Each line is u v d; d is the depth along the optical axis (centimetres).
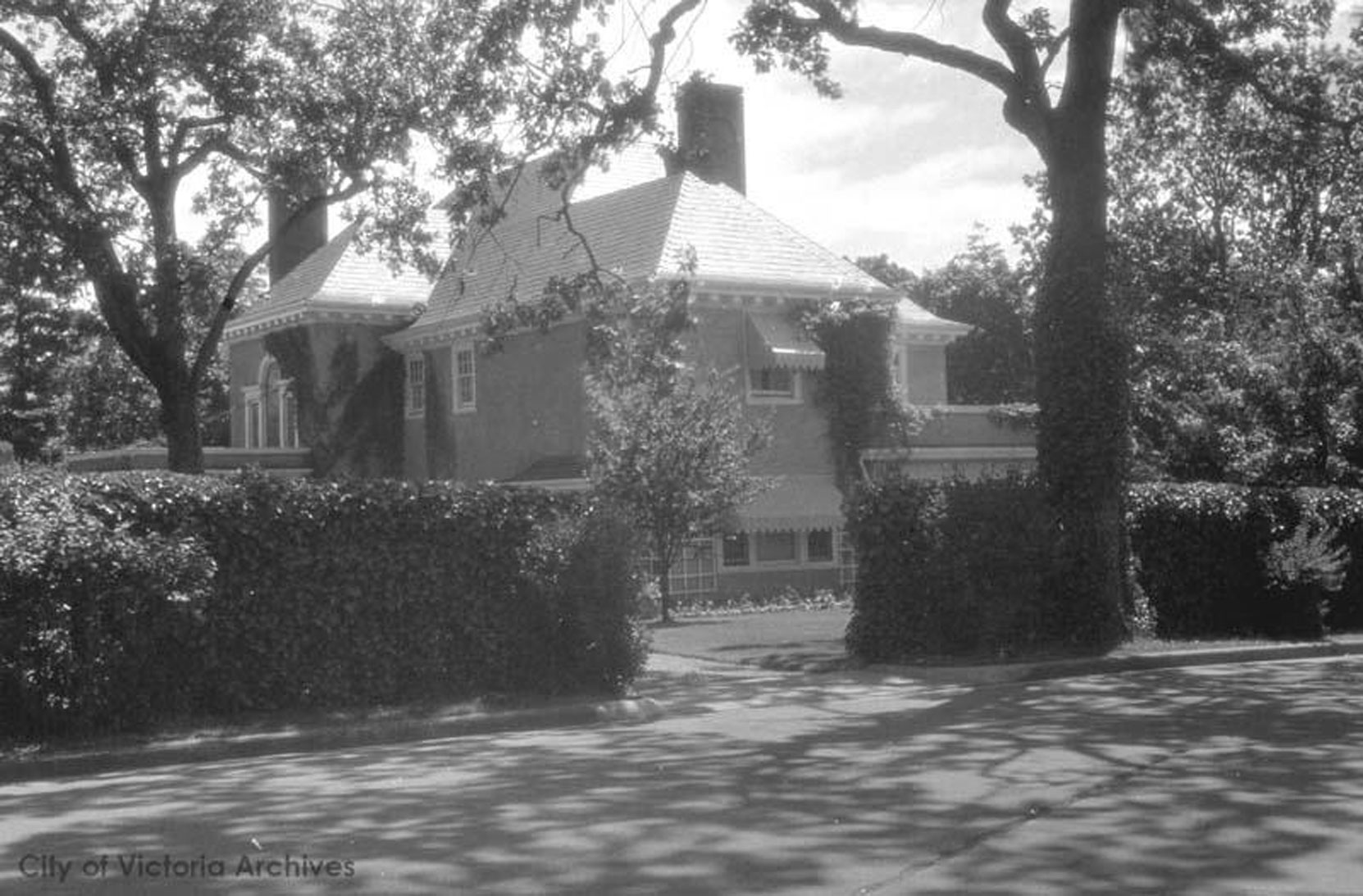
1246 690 1738
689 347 3403
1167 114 2616
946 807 1000
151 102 2770
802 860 848
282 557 1594
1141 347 3033
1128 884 793
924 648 2103
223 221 2972
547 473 3538
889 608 2094
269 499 1590
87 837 961
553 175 2183
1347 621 2623
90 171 2833
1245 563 2475
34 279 2875
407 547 1672
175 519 1541
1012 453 3809
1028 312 5219
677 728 1511
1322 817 960
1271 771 1134
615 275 2295
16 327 3731
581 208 4022
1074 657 2047
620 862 849
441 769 1252
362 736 1503
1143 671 2028
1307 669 2033
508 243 4053
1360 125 2366
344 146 2853
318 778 1227
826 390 3566
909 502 2108
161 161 2905
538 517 1767
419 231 3023
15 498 1463
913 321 4062
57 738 1434
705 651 2345
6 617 1414
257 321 4319
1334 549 2556
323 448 4150
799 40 2152
